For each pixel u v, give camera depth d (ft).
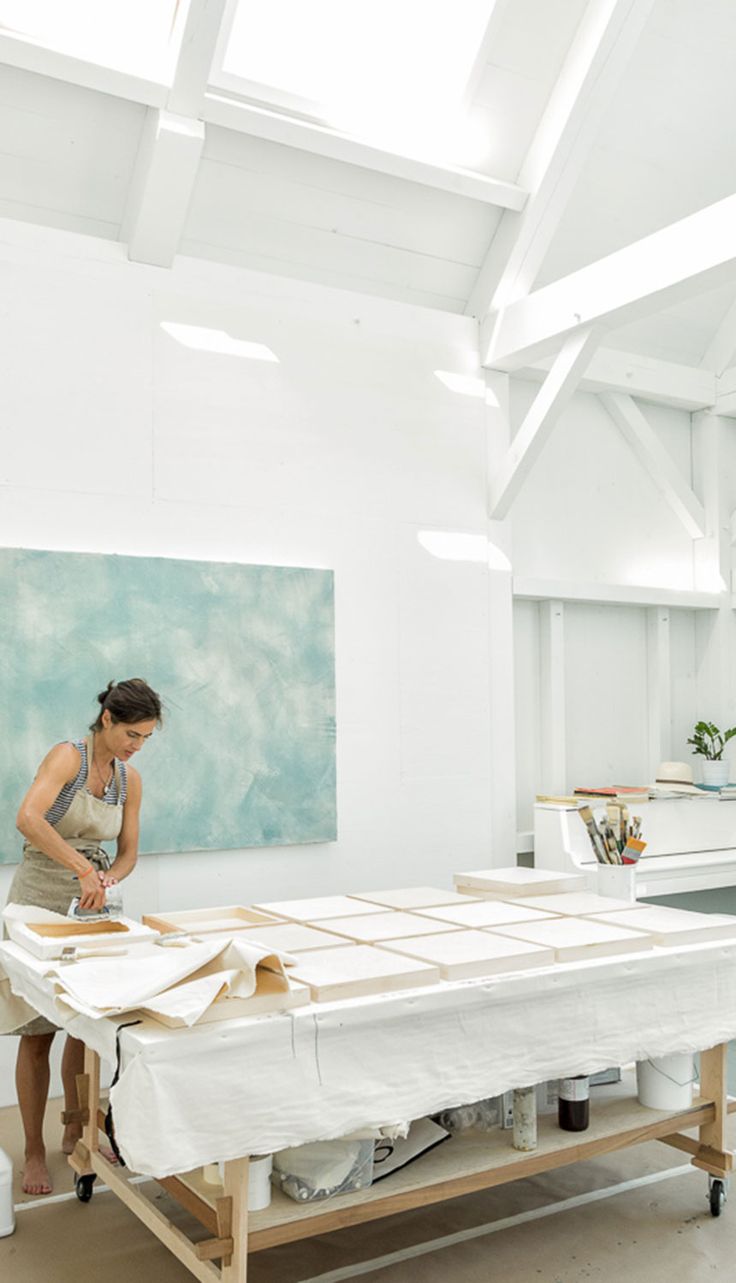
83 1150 9.30
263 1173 7.70
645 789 17.85
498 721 16.71
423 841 15.80
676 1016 9.17
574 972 8.41
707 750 19.17
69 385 13.17
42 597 12.73
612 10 14.26
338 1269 8.66
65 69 12.19
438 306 16.70
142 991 7.04
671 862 16.30
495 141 15.49
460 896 11.27
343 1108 7.33
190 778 13.65
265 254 14.90
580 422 19.15
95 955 8.48
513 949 8.56
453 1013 7.90
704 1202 9.93
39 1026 10.02
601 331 14.94
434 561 16.17
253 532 14.47
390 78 14.75
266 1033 6.97
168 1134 6.55
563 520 18.81
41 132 12.76
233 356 14.44
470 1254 8.91
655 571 19.90
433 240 16.02
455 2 14.32
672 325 19.16
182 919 9.94
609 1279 8.48
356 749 15.24
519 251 16.10
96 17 12.59
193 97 12.80
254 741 14.17
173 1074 6.62
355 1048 7.41
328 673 14.87
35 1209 9.73
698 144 16.62
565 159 15.47
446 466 16.38
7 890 12.41
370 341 15.70
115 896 9.60
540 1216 9.64
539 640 18.31
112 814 10.50
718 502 20.02
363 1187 8.05
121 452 13.50
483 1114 9.33
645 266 13.66
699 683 20.15
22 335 12.91
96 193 13.42
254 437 14.55
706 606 19.63
